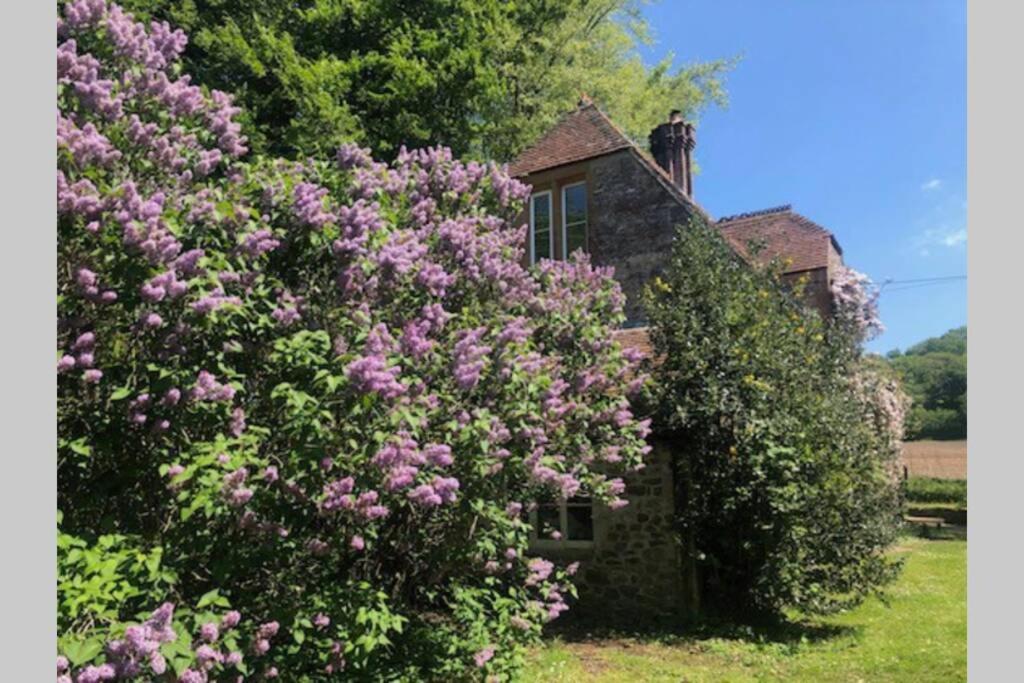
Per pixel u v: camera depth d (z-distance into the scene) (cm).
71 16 433
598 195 1366
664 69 2764
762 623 905
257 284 422
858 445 923
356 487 382
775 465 854
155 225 342
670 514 955
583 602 986
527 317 700
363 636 404
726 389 909
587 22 2445
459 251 604
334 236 460
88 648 265
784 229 1686
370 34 1980
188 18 1789
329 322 453
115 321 357
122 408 356
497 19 2008
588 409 693
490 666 563
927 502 2519
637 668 699
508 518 548
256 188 464
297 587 409
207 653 286
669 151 1565
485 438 482
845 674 678
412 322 491
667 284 1037
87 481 368
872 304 1686
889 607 948
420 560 581
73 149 351
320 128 1639
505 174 734
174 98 458
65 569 306
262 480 371
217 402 361
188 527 361
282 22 1947
